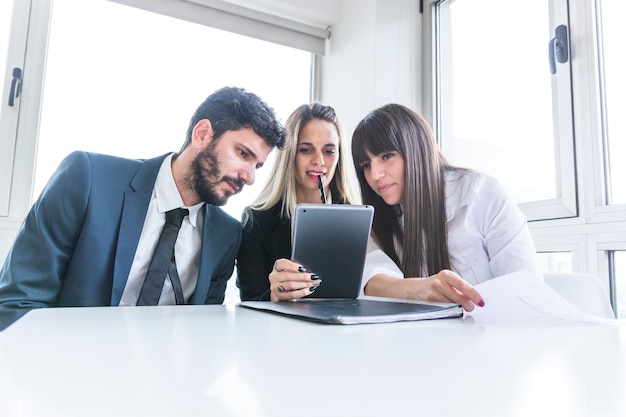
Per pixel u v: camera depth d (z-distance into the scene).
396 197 1.14
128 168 0.96
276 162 1.37
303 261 0.71
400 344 0.31
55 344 0.29
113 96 1.72
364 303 0.62
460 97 1.78
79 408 0.15
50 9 1.65
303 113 1.42
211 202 1.02
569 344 0.32
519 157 1.47
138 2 1.78
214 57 1.95
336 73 2.11
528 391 0.19
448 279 0.62
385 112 1.13
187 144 1.02
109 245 0.88
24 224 0.86
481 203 1.08
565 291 0.85
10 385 0.18
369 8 1.90
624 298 1.12
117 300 0.85
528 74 1.45
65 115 1.64
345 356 0.26
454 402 0.17
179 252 0.98
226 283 1.12
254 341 0.32
